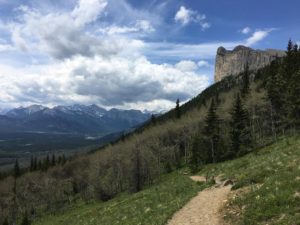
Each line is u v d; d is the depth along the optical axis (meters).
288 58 120.81
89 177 147.62
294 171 25.70
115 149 161.88
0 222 130.75
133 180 105.56
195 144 98.56
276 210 20.33
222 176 45.19
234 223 21.28
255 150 79.88
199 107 173.38
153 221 28.36
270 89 99.31
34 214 131.62
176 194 40.97
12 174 196.25
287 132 93.69
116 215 42.25
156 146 136.00
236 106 98.69
